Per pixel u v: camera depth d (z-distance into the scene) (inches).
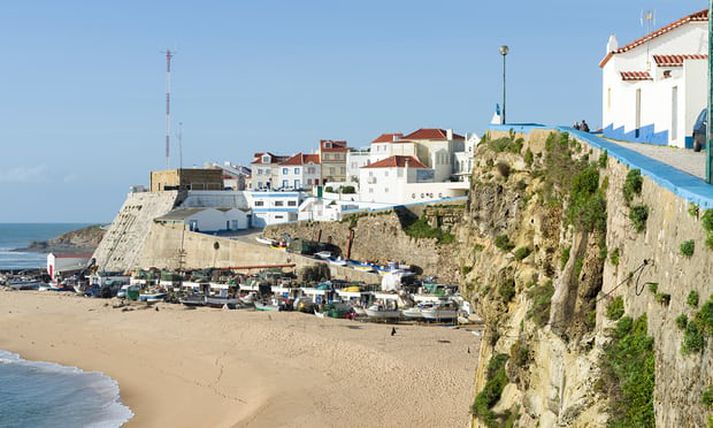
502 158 1692.9
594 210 1195.3
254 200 6107.3
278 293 4640.8
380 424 2370.8
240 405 2709.2
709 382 754.8
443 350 3139.8
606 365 1015.0
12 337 4055.1
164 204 6127.0
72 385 3171.8
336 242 5172.2
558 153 1472.7
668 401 849.5
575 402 1051.3
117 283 5413.4
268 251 5182.1
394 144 6284.5
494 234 1673.2
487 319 1631.4
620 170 1138.7
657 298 922.7
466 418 2358.5
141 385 3115.2
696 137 1352.1
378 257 4958.2
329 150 7475.4
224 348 3467.0
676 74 1624.0
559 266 1343.5
